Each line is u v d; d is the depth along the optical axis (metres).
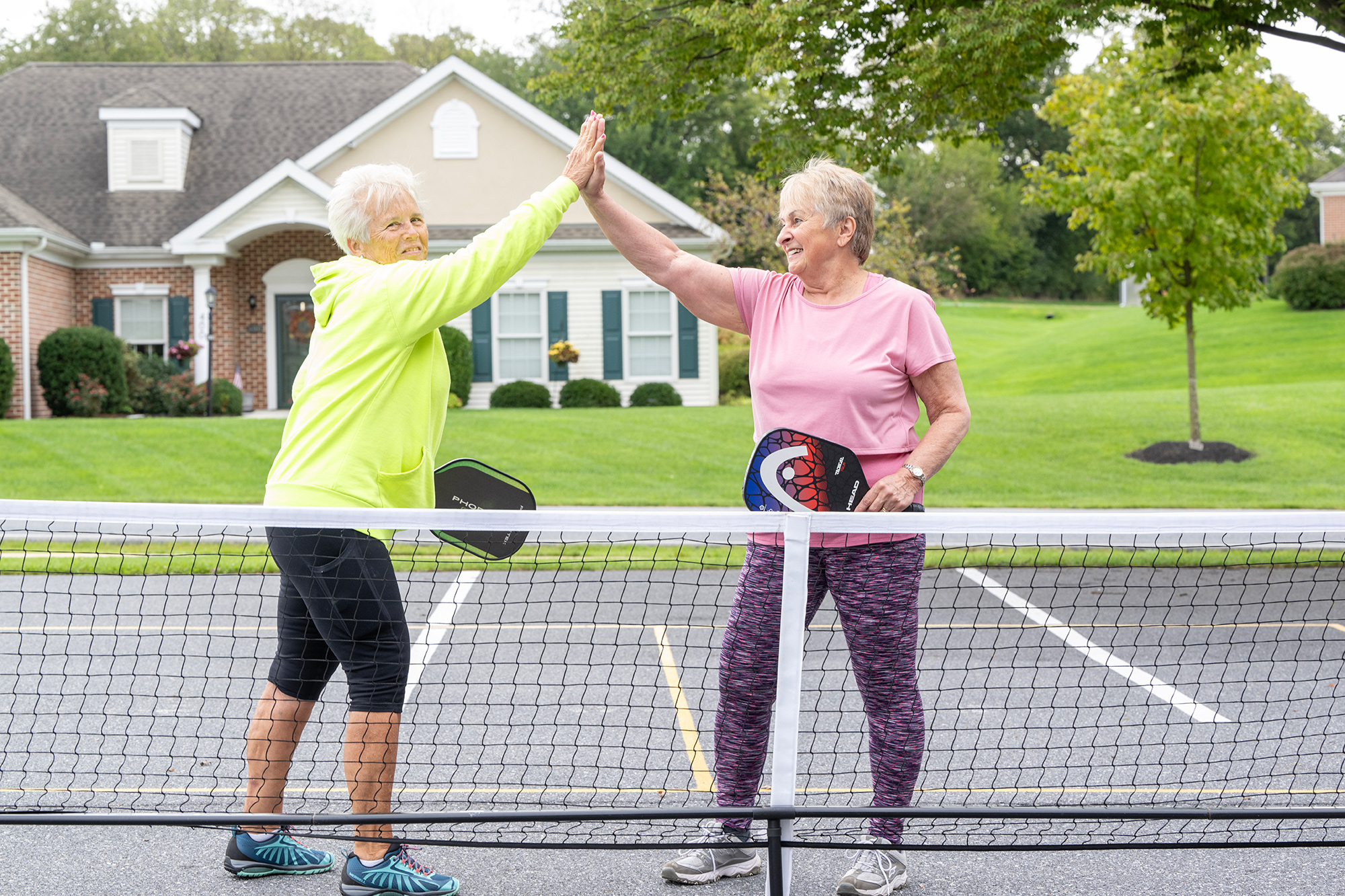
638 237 3.54
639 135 42.62
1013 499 12.64
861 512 3.06
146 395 20.81
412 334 3.13
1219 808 3.47
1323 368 25.86
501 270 3.14
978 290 70.38
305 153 24.91
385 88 26.86
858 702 5.30
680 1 11.15
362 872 3.18
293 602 3.28
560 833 3.46
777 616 3.33
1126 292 58.66
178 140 23.73
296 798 3.93
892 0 10.07
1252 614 7.40
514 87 47.53
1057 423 17.56
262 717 3.30
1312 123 15.00
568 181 3.31
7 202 20.59
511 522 2.88
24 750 4.49
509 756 4.47
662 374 22.86
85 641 6.54
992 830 3.72
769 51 10.08
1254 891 3.30
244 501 11.95
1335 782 4.19
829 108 10.58
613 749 4.59
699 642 6.57
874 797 3.35
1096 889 3.31
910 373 3.36
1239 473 14.34
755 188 27.30
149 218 23.05
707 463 14.62
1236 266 14.96
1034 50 9.51
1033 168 15.88
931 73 9.70
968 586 8.27
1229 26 9.70
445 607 7.53
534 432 16.62
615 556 9.33
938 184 65.56
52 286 21.42
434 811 3.70
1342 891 3.29
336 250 23.30
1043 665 6.04
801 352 3.32
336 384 3.15
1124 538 10.23
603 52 11.56
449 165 22.73
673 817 2.89
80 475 12.98
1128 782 4.20
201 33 56.84
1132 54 14.84
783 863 3.18
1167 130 14.78
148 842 3.62
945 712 5.14
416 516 2.87
